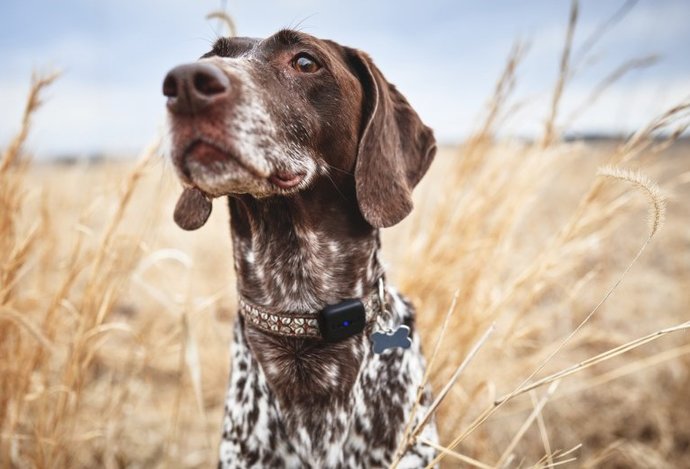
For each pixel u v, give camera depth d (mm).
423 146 776
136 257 846
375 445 670
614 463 936
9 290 743
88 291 781
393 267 1085
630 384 1069
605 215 830
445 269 900
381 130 714
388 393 680
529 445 969
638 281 1366
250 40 714
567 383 1062
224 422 713
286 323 673
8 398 782
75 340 770
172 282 1168
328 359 673
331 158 692
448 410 893
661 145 814
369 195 696
